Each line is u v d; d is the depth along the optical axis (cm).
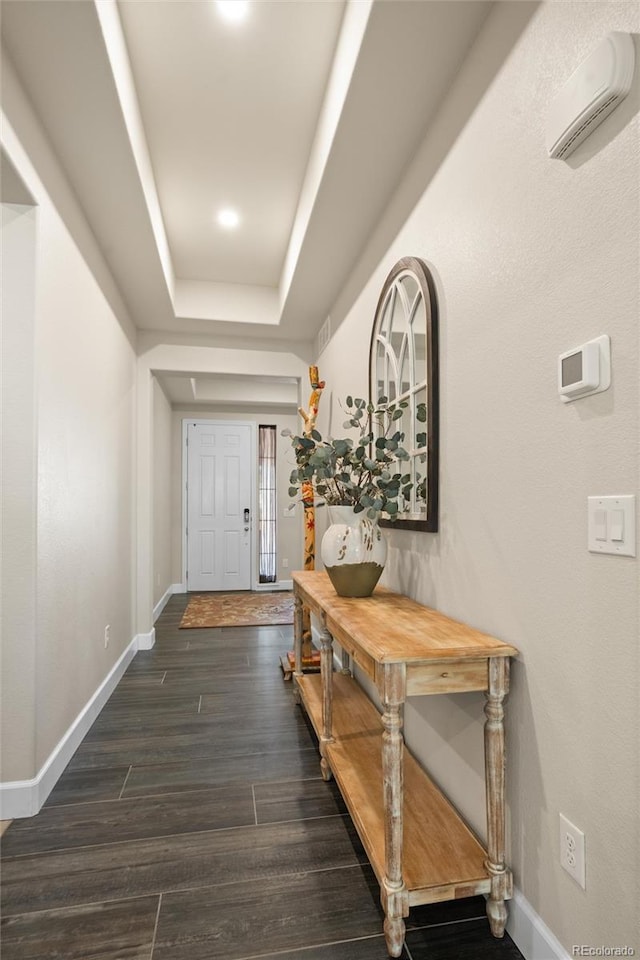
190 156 242
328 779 193
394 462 201
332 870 145
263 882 141
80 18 144
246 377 423
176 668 335
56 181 198
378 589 216
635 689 87
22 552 173
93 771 202
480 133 144
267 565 648
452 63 155
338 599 189
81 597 231
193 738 231
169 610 518
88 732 237
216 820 169
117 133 188
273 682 308
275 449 655
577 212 103
